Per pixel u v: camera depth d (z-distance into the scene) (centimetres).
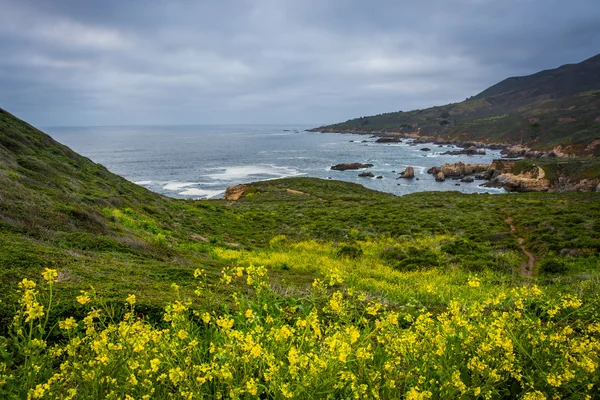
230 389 289
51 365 323
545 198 4666
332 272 480
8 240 763
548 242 1998
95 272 686
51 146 3062
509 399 339
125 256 949
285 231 2702
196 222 2830
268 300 494
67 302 495
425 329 368
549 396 324
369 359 338
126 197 2705
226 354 318
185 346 334
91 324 336
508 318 383
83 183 2409
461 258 1752
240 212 3638
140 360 305
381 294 838
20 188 1260
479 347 341
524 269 1648
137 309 524
